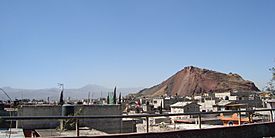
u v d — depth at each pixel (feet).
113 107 99.71
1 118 27.40
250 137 45.47
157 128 103.50
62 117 29.84
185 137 37.93
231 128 43.27
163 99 406.41
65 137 31.09
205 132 39.88
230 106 255.29
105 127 89.97
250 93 479.41
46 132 75.82
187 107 273.75
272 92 116.37
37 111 90.53
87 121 88.02
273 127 49.55
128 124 95.86
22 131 71.31
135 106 338.95
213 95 509.35
